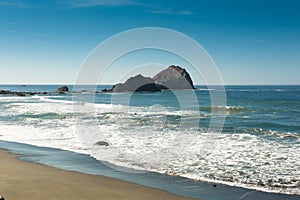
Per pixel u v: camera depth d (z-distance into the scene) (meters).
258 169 8.14
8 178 6.91
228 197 6.13
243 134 13.66
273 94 60.25
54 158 9.53
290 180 7.21
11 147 11.35
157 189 6.57
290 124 17.39
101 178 7.32
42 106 28.75
